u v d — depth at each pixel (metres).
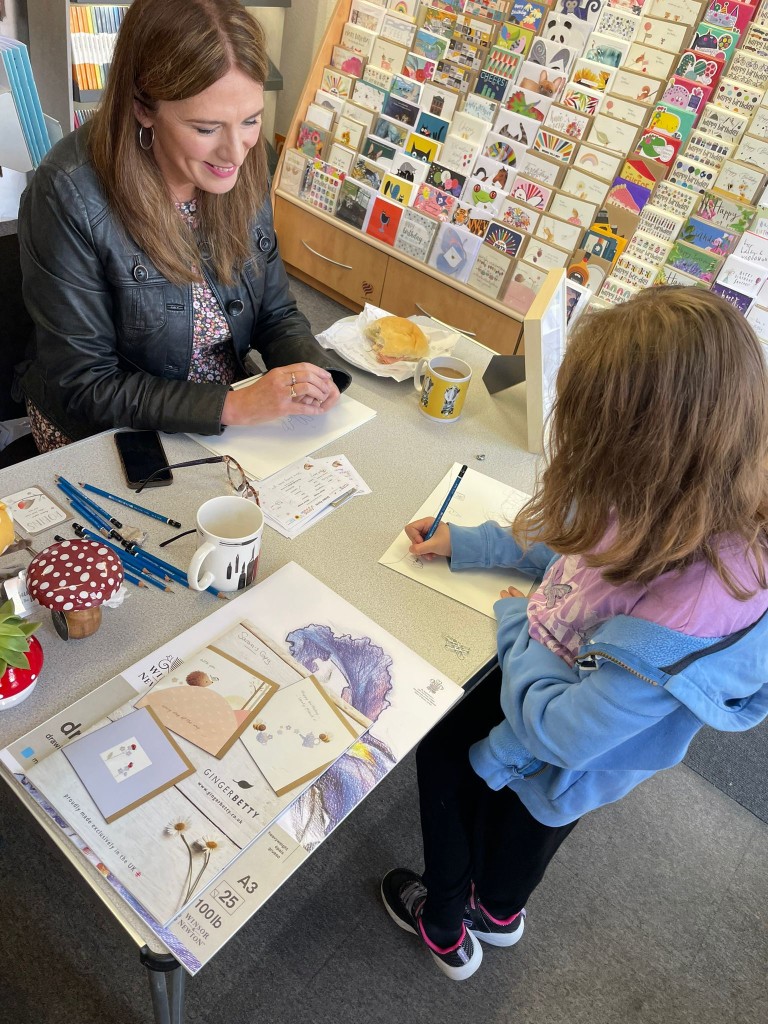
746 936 1.48
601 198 2.26
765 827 1.68
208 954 0.62
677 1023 1.33
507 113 2.36
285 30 3.52
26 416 1.57
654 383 0.64
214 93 1.03
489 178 2.46
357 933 1.35
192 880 0.65
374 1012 1.26
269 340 1.47
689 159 2.09
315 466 1.17
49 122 2.12
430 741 1.11
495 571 1.06
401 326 1.48
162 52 1.00
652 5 2.03
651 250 2.21
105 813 0.69
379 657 0.89
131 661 0.84
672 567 0.72
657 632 0.71
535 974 1.36
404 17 2.53
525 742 0.86
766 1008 1.38
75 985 1.21
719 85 1.99
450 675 0.89
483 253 2.55
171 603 0.91
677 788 1.72
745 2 1.88
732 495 0.67
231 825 0.70
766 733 1.88
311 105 2.85
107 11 2.39
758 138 1.96
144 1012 1.20
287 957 1.29
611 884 1.51
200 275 1.27
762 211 2.01
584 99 2.21
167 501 1.05
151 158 1.15
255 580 0.97
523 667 0.87
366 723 0.81
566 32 2.18
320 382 1.24
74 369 1.20
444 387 1.29
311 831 0.72
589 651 0.76
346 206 2.86
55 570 0.82
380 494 1.15
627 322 0.67
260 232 1.37
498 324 2.62
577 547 0.74
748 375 0.64
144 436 1.16
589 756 0.78
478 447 1.30
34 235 1.15
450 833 1.09
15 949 1.24
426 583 1.01
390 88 2.61
